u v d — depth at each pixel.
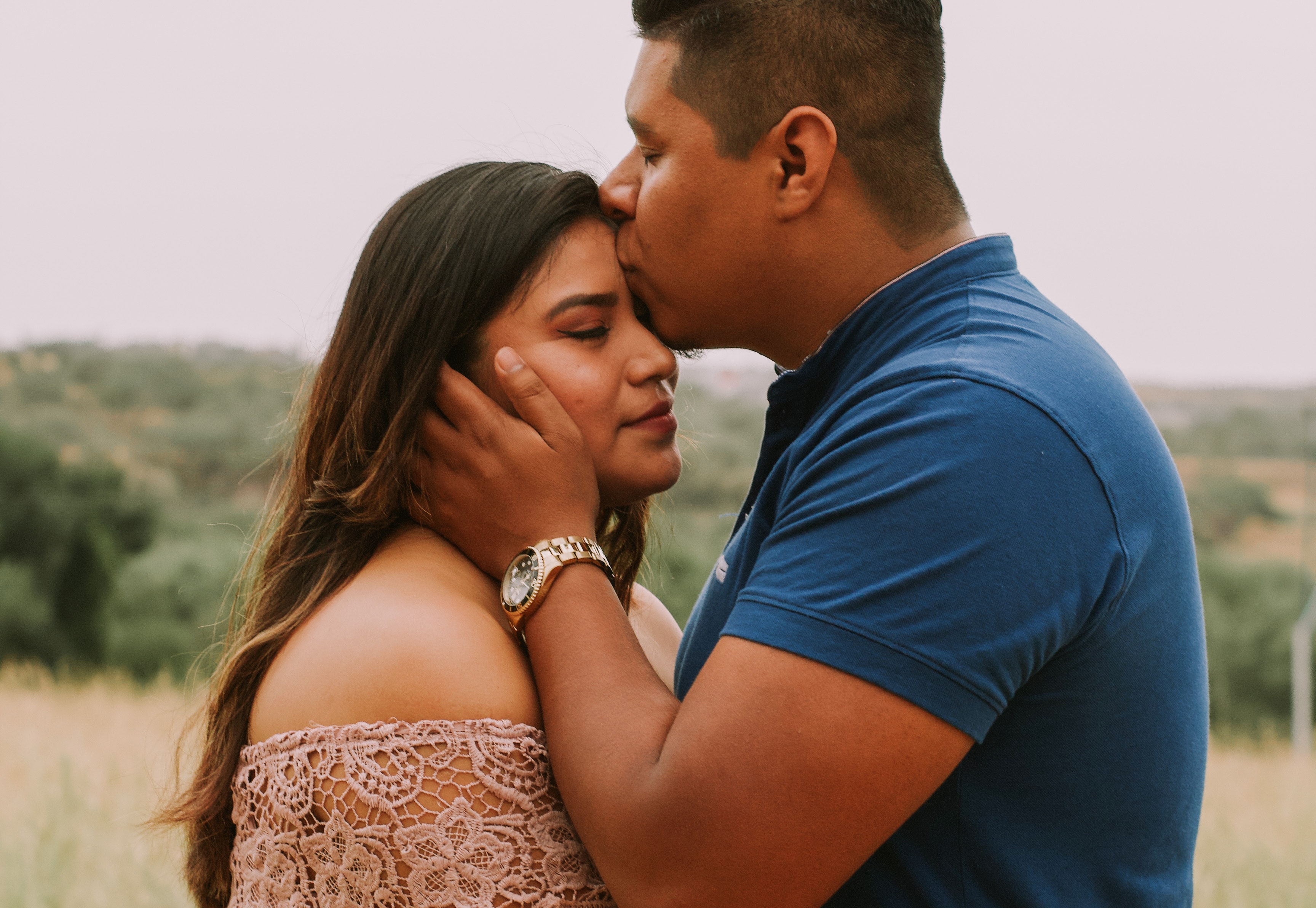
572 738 1.46
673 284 1.74
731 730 1.31
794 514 1.42
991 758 1.45
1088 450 1.38
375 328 1.78
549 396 1.68
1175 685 1.52
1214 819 7.39
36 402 42.44
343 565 1.76
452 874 1.46
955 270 1.60
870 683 1.29
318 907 1.50
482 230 1.75
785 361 1.85
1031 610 1.30
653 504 2.40
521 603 1.59
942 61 1.67
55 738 9.28
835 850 1.29
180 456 38.12
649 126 1.69
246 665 1.69
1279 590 28.38
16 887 5.23
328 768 1.49
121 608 24.56
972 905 1.46
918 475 1.33
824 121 1.59
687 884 1.31
